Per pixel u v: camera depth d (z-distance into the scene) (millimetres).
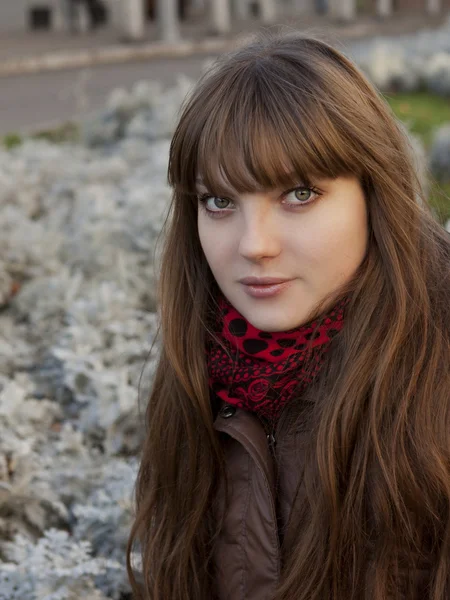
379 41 14547
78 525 2465
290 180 1515
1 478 2523
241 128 1514
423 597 1693
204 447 1825
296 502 1722
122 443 2764
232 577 1772
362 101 1595
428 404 1643
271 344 1664
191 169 1632
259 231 1543
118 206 4570
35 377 3256
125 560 2279
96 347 3146
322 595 1682
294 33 1734
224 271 1627
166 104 6824
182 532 1879
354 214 1582
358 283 1631
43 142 6656
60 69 14156
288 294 1587
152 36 18828
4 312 3742
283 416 1733
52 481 2623
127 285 3562
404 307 1619
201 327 1826
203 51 17391
